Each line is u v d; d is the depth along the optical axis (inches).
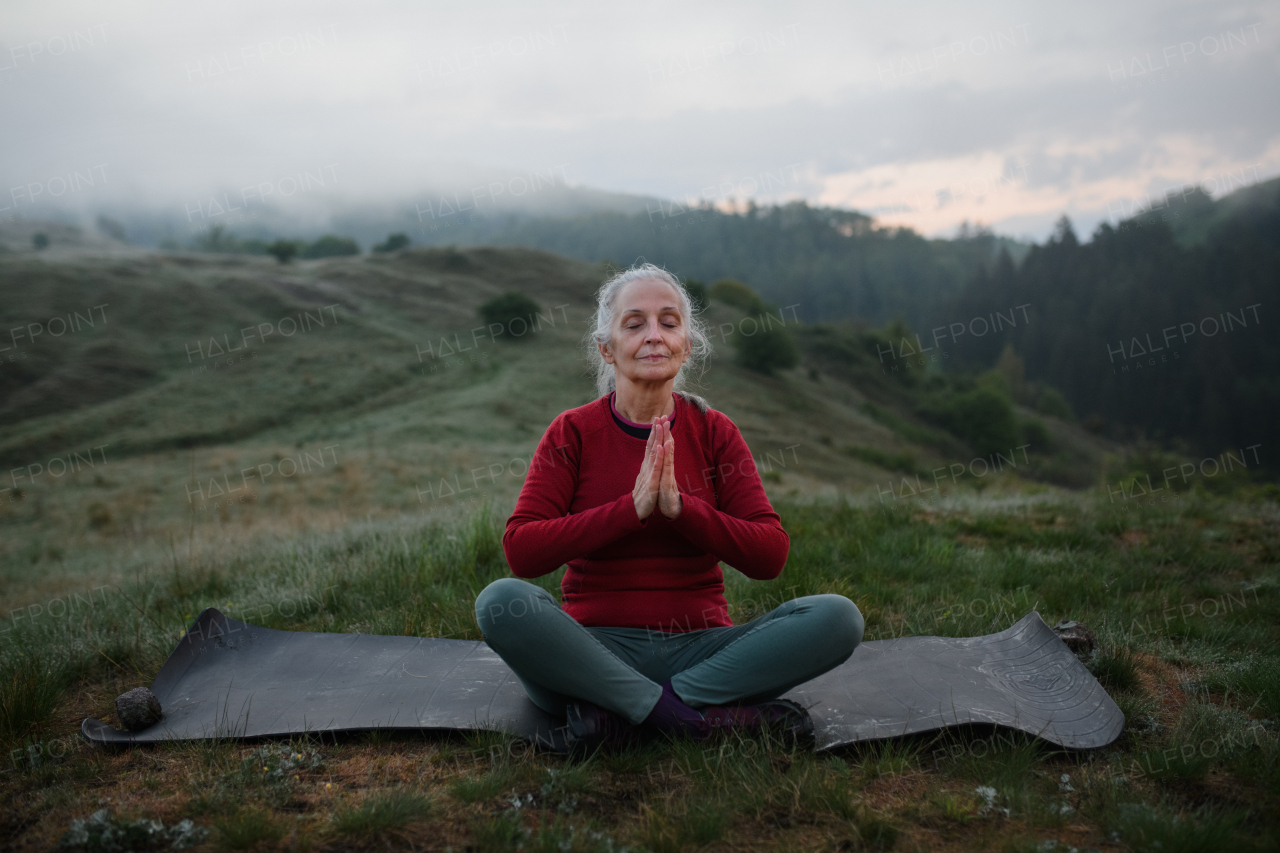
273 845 65.6
